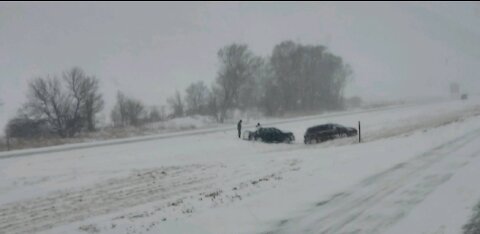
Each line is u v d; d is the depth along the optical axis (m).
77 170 26.81
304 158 24.27
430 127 33.25
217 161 28.12
